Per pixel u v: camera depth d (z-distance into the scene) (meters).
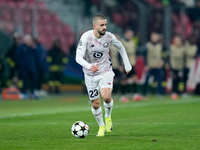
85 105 56.62
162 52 72.12
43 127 34.53
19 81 72.44
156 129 33.19
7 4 81.56
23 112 47.91
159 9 81.88
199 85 76.75
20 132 31.62
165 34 81.56
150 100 65.12
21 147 24.66
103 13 90.94
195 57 79.75
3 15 77.06
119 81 74.69
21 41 76.50
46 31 84.06
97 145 25.12
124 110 49.16
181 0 94.12
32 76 67.00
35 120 39.81
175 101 62.94
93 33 29.12
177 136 29.22
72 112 47.19
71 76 81.19
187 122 37.72
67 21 85.06
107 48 29.41
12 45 74.81
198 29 85.56
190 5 93.06
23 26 77.62
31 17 78.25
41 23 83.69
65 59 77.00
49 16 84.38
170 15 81.69
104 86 29.17
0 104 58.22
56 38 76.00
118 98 68.38
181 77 72.81
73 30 84.56
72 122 38.09
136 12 86.12
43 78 77.38
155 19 81.75
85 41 28.95
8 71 74.81
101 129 29.61
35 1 86.50
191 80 79.12
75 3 89.81
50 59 75.88
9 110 50.38
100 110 29.50
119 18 89.56
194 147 24.56
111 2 91.06
